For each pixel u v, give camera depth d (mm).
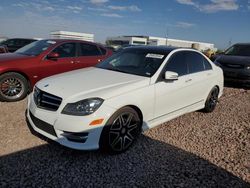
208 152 3949
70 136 3318
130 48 5176
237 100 7590
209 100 5762
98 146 3385
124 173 3217
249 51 10523
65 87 3621
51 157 3465
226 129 4988
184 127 4934
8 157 3377
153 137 4352
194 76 5012
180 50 4902
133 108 3756
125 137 3699
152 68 4289
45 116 3471
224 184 3133
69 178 3037
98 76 4129
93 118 3264
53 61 6441
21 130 4215
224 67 9641
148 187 2975
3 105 5531
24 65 5930
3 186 2799
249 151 4070
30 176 3016
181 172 3330
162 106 4246
